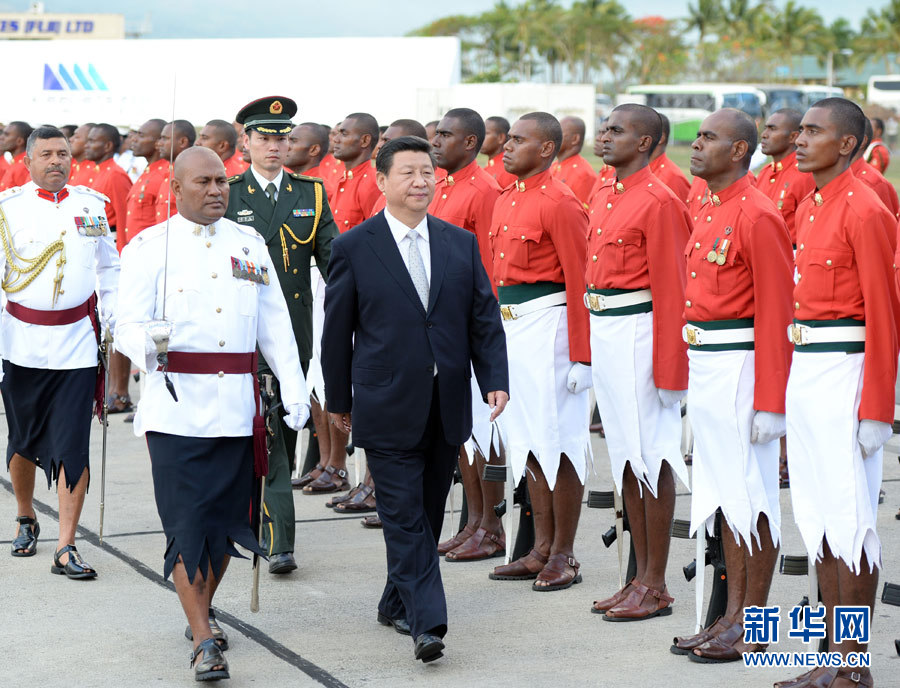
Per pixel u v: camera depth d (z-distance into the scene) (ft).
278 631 16.55
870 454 13.73
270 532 18.95
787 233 14.96
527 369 18.52
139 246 15.19
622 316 16.90
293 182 20.15
